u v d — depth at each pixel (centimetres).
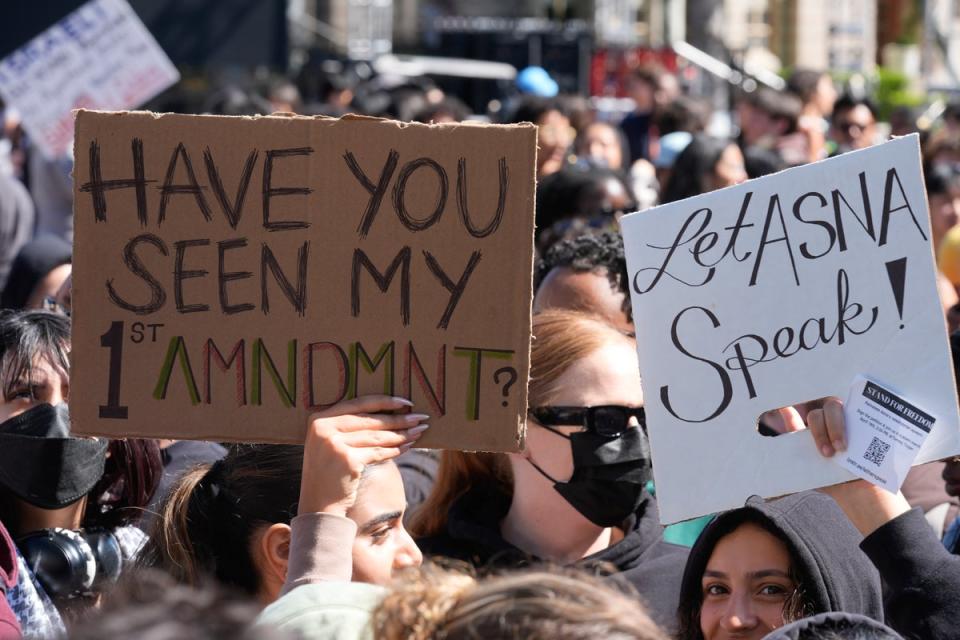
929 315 301
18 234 765
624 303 454
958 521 392
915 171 303
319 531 275
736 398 308
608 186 649
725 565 328
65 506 347
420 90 1627
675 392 311
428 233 288
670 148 978
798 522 327
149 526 348
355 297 289
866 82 2894
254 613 203
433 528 390
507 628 206
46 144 787
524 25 2267
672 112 1227
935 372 300
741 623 324
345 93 1509
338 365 289
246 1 1734
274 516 315
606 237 475
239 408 290
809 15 3569
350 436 281
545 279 472
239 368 290
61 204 895
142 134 290
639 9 3244
